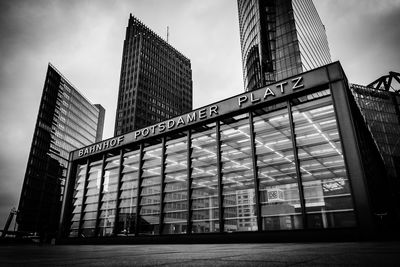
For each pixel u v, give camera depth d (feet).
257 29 241.35
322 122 54.70
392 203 96.94
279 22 232.32
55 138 390.21
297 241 49.16
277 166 57.47
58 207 379.14
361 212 43.93
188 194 68.08
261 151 60.90
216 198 63.57
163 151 77.56
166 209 71.00
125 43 500.74
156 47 508.94
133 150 86.79
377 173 92.53
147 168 79.82
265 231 53.47
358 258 11.69
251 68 246.06
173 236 66.33
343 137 49.57
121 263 11.52
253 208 57.11
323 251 17.54
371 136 97.91
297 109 59.00
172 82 515.91
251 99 64.23
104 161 91.91
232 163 64.28
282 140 58.80
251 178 60.08
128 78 463.83
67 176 98.84
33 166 349.20
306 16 266.98
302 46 225.35
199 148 71.15
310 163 53.36
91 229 85.97
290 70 213.66
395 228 68.49
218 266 9.91
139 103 437.17
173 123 76.74
